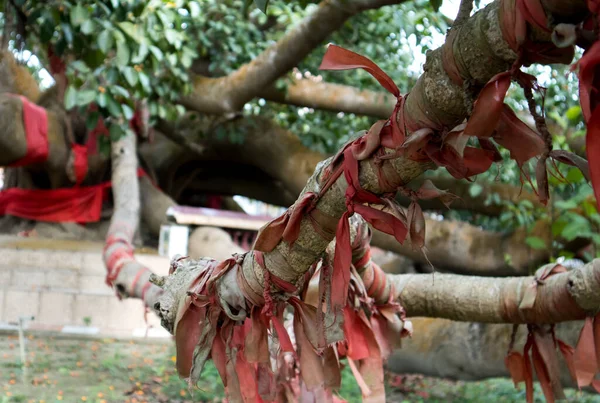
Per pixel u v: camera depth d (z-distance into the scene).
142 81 6.34
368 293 3.58
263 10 2.87
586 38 1.59
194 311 3.02
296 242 2.66
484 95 1.79
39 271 10.34
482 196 9.79
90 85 6.52
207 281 2.95
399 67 9.01
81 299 10.11
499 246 9.85
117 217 9.73
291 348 2.76
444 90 1.98
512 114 1.92
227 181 14.57
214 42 9.52
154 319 10.26
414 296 4.19
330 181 2.45
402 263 12.33
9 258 10.41
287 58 8.41
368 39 8.88
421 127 2.07
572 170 6.13
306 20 7.93
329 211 2.53
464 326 7.00
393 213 2.31
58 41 5.26
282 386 3.83
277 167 11.77
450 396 7.09
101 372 7.52
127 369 7.70
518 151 1.91
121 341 9.85
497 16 1.81
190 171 14.30
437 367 7.11
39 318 9.98
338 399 4.01
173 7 6.56
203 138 12.20
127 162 10.73
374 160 2.28
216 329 3.02
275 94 9.70
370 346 3.43
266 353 2.92
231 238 10.45
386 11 7.87
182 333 3.01
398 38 8.69
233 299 2.91
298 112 11.08
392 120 2.19
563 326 5.86
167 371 7.66
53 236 11.96
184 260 3.31
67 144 12.03
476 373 6.86
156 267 9.92
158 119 11.56
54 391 6.52
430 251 10.05
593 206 6.72
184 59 7.37
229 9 8.71
